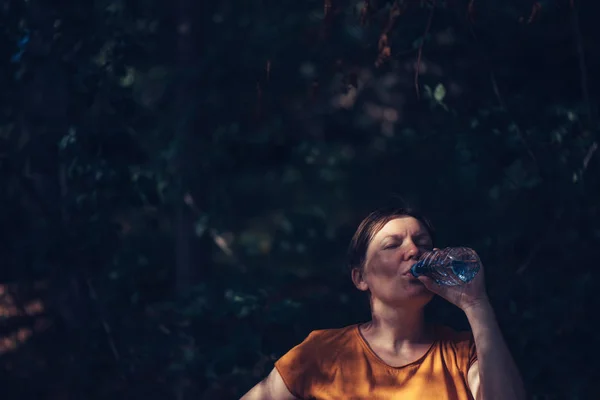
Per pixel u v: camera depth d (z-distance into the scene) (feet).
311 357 8.93
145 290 14.78
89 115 14.12
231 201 18.02
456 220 14.48
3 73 14.51
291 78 15.25
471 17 12.53
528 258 13.55
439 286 8.73
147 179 13.93
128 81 15.48
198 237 16.01
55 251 13.87
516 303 13.19
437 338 8.95
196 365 13.08
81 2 14.19
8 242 14.66
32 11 14.30
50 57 14.14
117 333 14.49
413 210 9.36
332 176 18.21
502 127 13.34
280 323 12.70
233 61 15.70
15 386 14.29
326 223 15.08
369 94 18.21
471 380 8.58
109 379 14.21
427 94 13.53
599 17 13.94
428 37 13.24
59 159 14.35
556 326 12.83
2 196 14.93
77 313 14.62
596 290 12.93
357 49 14.08
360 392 8.63
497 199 14.66
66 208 14.10
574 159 13.32
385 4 13.14
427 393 8.50
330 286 13.87
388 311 8.87
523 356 12.73
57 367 14.48
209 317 13.17
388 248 8.91
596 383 12.70
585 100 13.43
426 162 14.65
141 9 15.96
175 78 15.94
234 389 13.67
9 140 15.02
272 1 17.61
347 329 9.12
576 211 13.42
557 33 13.93
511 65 14.02
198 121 15.55
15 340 14.93
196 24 16.65
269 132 15.83
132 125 14.32
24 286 15.10
